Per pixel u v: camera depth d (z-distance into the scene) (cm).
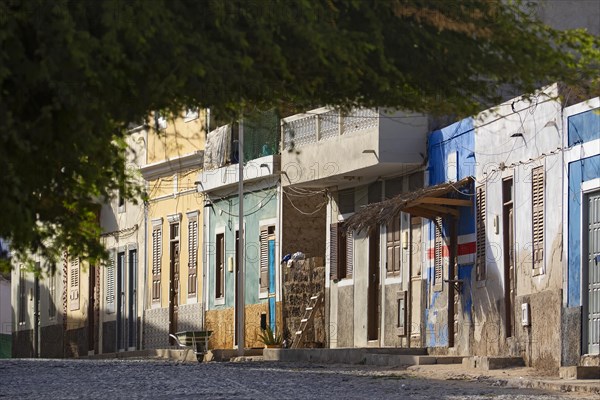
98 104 2520
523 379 4625
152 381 4803
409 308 6562
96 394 4222
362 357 6203
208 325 8406
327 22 2670
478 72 2772
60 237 2959
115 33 2447
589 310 4931
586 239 4962
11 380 5084
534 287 5350
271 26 2586
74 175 2834
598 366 4644
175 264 8862
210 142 8275
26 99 2525
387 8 2722
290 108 2923
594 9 6319
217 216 8356
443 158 6272
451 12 2736
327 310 7369
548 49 2817
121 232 9531
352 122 6719
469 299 5972
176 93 2595
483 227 5850
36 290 10856
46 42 2455
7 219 2578
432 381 4712
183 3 2577
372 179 6944
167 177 8925
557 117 5200
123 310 9450
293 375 5116
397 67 2744
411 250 6569
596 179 4891
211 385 4528
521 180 5512
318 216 7644
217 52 2570
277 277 7669
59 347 10319
